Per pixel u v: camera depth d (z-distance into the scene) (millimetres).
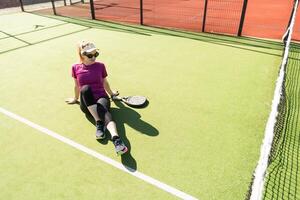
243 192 3336
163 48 8008
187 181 3514
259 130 4422
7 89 5836
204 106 5090
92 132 4445
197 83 5930
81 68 4457
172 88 5738
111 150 4055
